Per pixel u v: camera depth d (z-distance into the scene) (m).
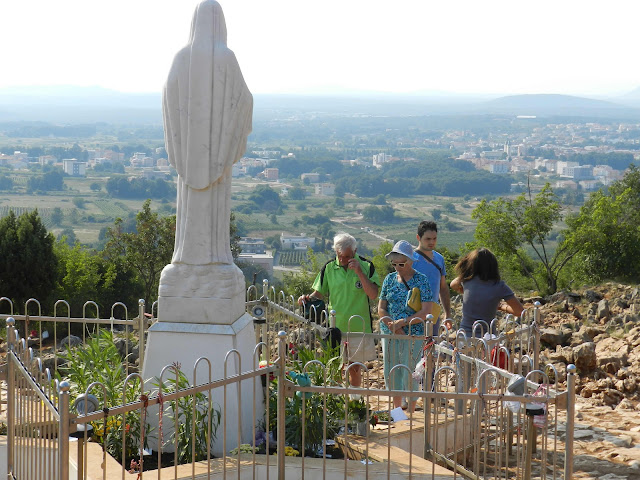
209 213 6.81
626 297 15.80
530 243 34.78
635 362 10.03
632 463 6.61
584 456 6.86
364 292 8.05
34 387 4.98
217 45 6.63
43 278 28.16
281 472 5.55
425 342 6.95
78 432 4.66
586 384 9.34
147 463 6.23
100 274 35.16
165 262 37.28
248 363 7.02
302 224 183.88
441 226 170.88
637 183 41.12
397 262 7.67
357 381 7.90
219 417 6.29
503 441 7.04
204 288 6.78
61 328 23.12
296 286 24.28
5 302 27.72
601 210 33.59
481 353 7.12
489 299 7.71
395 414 7.19
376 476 5.73
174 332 6.76
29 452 5.29
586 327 12.62
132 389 6.58
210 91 6.61
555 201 34.66
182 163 6.76
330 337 7.30
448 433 6.89
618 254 33.47
